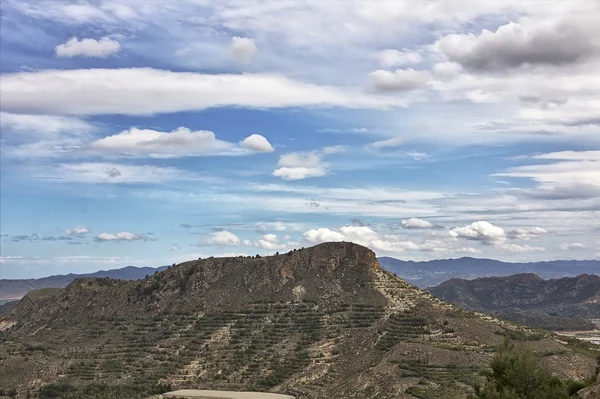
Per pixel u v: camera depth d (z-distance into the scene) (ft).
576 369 504.43
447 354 554.46
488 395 277.44
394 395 484.74
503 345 308.60
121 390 599.57
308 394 556.10
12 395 610.24
